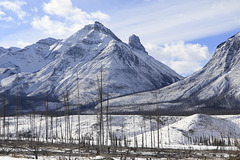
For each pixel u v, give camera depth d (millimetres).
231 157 16734
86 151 52562
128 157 41812
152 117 168000
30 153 43781
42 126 147750
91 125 150875
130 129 153375
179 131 128750
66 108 79188
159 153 52562
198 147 76438
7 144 65938
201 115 147125
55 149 57594
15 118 171625
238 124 155500
